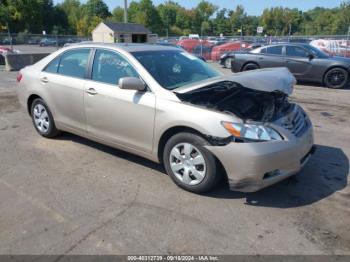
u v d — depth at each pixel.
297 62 11.12
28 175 4.01
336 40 19.22
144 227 3.00
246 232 2.94
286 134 3.30
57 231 2.94
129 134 3.98
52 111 4.93
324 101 8.50
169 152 3.65
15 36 27.14
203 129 3.27
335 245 2.77
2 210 3.26
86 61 4.44
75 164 4.33
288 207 3.34
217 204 3.38
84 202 3.41
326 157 4.61
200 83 3.43
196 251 2.71
